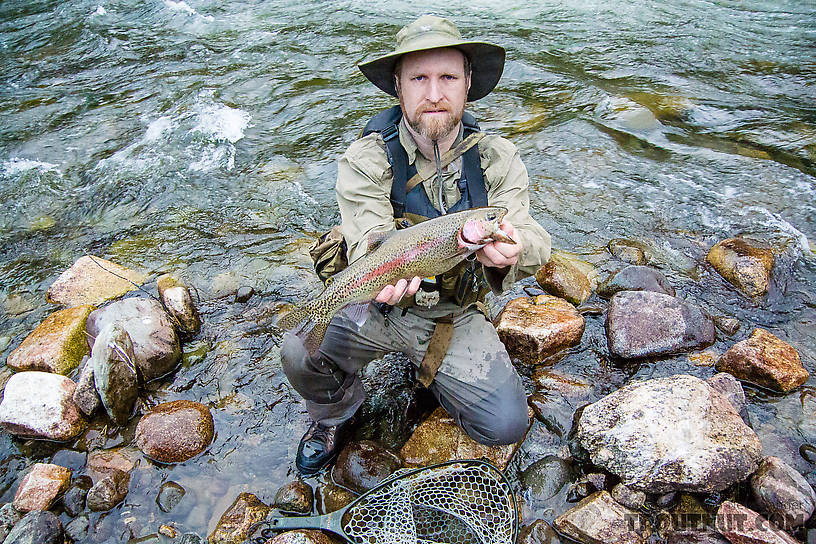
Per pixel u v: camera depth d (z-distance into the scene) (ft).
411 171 4.27
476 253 3.89
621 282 5.98
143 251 7.00
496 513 4.07
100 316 5.52
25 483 4.33
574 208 7.44
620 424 4.32
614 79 10.50
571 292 5.98
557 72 10.77
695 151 8.53
